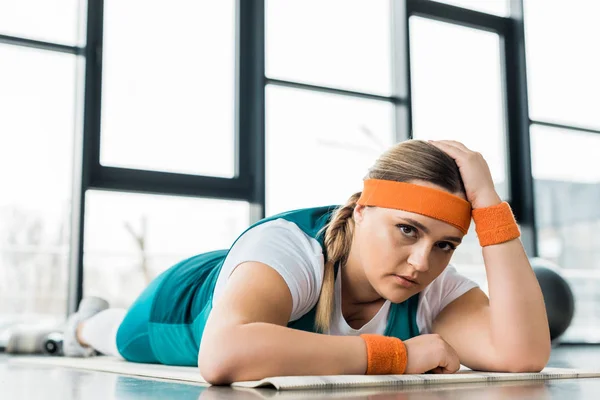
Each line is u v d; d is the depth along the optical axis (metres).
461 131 5.10
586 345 5.27
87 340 2.68
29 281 3.79
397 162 1.38
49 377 1.67
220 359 1.19
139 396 1.11
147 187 3.94
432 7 5.05
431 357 1.36
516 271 1.52
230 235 4.19
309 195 4.41
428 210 1.30
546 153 5.41
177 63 4.16
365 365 1.28
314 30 4.62
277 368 1.20
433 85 5.00
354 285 1.47
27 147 3.78
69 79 3.90
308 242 1.41
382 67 4.82
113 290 3.89
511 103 5.31
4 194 3.73
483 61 5.26
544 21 5.53
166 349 2.00
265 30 4.41
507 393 1.12
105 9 3.98
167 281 2.04
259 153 4.26
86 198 3.76
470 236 4.95
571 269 5.45
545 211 5.38
